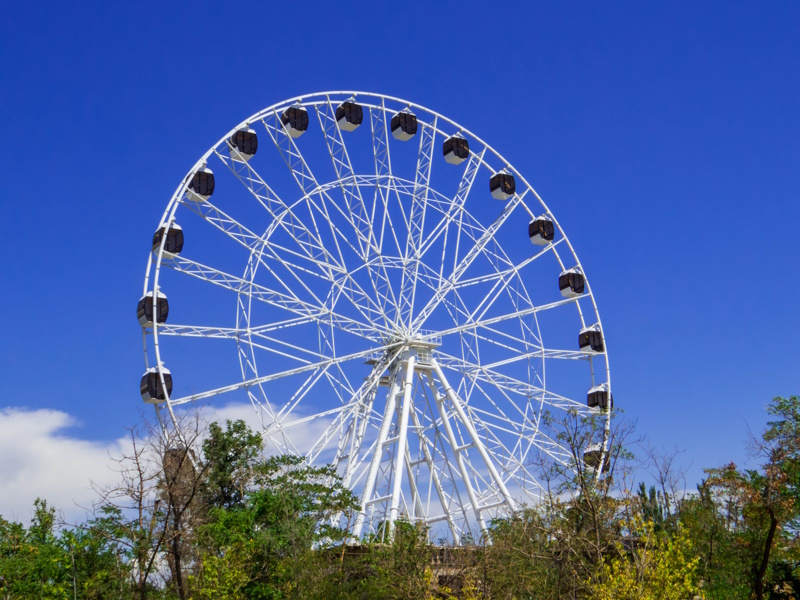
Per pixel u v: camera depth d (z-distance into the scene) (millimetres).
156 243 59312
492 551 47688
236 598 45875
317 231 63531
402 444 63344
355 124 67812
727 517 55844
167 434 41312
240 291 60844
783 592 48938
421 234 67750
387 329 66375
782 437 51500
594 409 70250
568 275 72875
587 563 43062
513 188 73750
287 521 51500
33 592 50750
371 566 49094
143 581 36281
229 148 63219
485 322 69000
